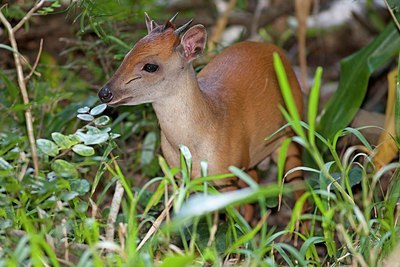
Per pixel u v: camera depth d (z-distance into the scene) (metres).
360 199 11.05
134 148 12.31
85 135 8.67
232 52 11.17
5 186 8.38
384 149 10.84
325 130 11.68
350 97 11.70
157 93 9.89
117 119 11.83
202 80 10.80
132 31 13.79
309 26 16.31
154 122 12.27
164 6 15.45
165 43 9.80
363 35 16.20
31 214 8.77
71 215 8.29
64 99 13.12
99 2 11.83
